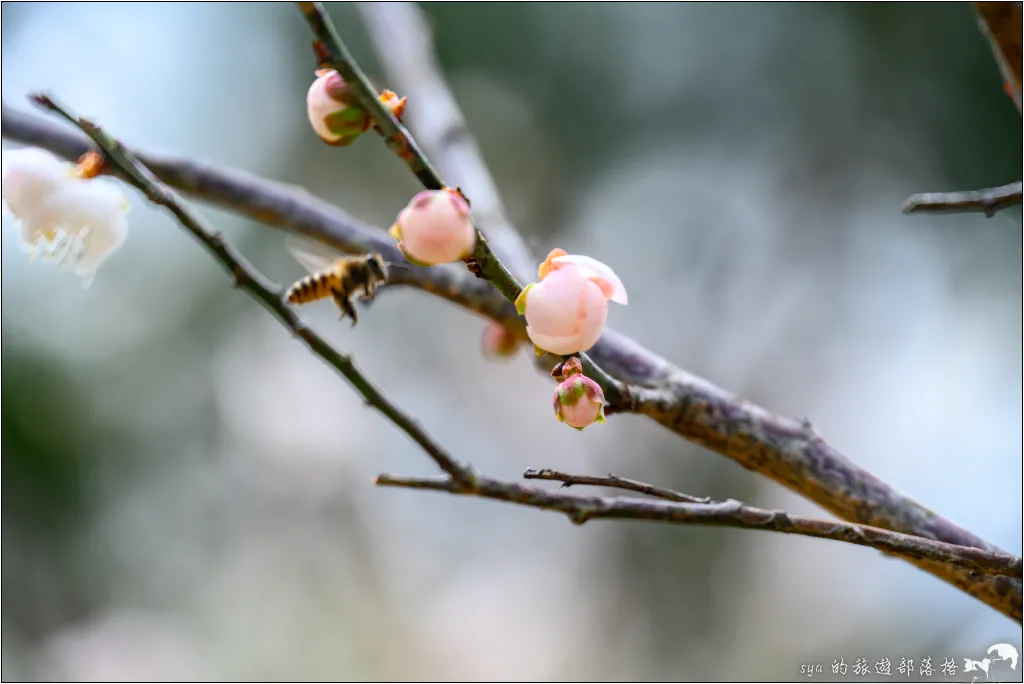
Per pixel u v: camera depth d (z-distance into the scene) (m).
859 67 1.46
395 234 0.45
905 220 1.49
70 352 1.43
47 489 1.40
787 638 1.43
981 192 0.51
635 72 1.52
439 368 1.70
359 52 1.41
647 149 1.55
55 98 0.47
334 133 0.46
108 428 1.46
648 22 1.50
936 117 1.43
